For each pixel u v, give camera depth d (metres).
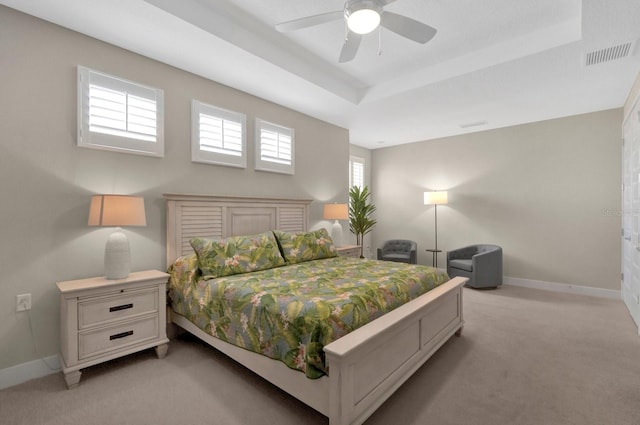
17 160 2.15
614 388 2.03
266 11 2.48
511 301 4.05
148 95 2.76
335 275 2.54
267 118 3.83
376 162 6.74
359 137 5.77
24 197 2.18
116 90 2.57
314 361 1.56
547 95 3.66
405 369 1.98
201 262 2.55
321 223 4.62
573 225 4.50
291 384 1.72
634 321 3.28
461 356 2.49
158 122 2.82
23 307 2.16
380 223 6.67
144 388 2.03
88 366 2.13
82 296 2.09
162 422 1.70
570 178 4.52
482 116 4.51
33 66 2.21
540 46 2.66
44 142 2.25
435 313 2.44
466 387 2.05
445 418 1.74
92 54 2.48
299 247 3.27
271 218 3.76
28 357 2.18
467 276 4.68
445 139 5.75
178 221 2.90
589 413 1.78
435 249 5.82
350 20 1.93
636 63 2.84
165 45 2.60
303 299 1.87
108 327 2.20
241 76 3.18
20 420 1.72
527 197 4.88
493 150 5.19
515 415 1.76
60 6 2.10
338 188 4.93
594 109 4.22
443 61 3.24
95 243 2.48
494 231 5.20
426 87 3.45
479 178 5.35
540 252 4.76
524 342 2.76
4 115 2.10
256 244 2.90
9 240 2.12
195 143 3.11
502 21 2.56
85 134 2.41
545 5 2.35
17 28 2.15
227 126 3.38
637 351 2.57
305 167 4.36
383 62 3.27
